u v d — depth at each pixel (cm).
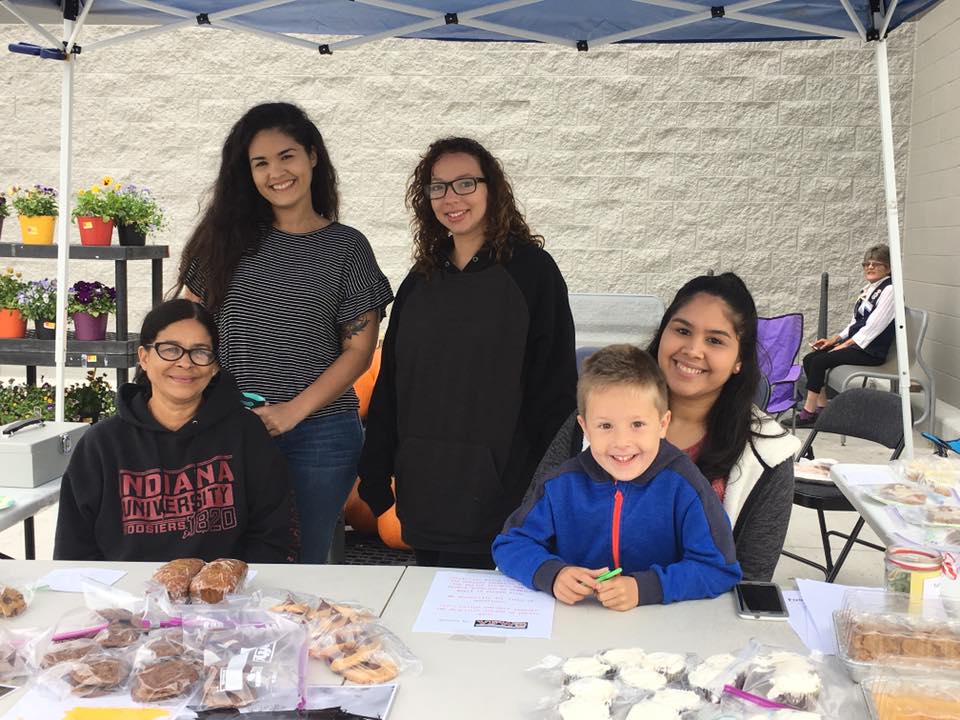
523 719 140
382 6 371
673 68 714
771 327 559
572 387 256
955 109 630
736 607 181
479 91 729
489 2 378
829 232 723
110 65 743
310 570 201
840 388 638
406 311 259
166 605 167
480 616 177
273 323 269
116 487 229
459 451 249
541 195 735
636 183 728
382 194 744
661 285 735
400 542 418
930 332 685
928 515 252
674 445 208
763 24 392
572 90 723
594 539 193
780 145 717
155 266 519
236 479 236
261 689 143
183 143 747
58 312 386
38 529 443
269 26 433
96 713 141
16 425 275
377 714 140
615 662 151
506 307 248
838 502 353
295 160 269
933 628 154
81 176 754
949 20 637
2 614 175
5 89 748
